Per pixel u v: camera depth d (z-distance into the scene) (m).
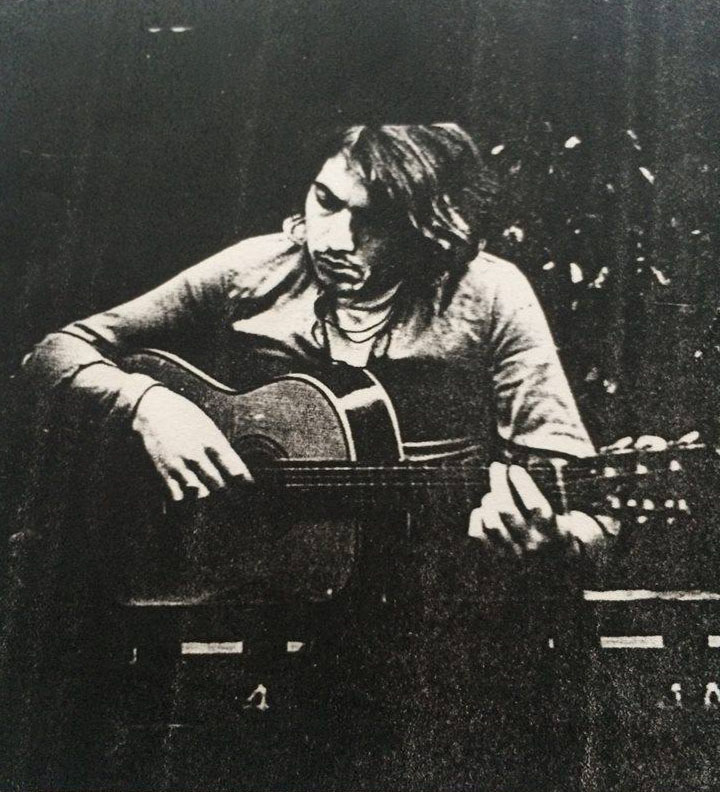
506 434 2.22
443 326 2.34
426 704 2.00
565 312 2.33
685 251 2.37
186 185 2.57
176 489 2.23
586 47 2.63
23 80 2.78
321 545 2.15
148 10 2.82
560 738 1.96
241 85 2.68
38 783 2.02
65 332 2.43
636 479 2.16
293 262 2.44
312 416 2.27
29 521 2.25
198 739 2.02
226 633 2.10
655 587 2.06
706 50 2.61
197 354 2.37
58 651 2.12
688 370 2.26
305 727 2.01
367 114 2.59
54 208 2.59
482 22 2.69
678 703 1.97
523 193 2.46
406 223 2.45
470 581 2.09
